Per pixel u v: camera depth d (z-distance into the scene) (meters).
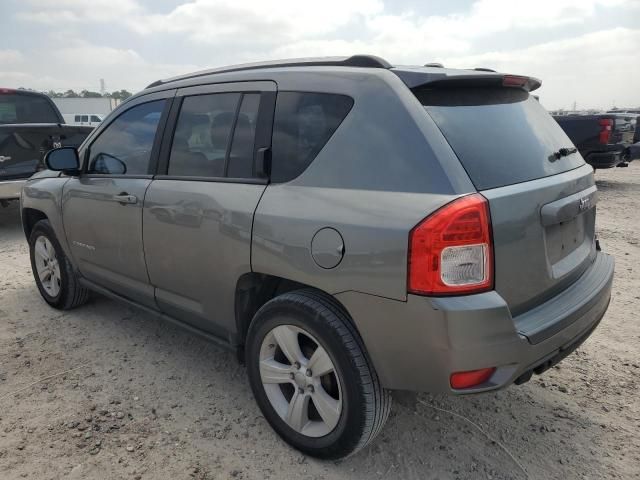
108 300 4.85
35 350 3.86
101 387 3.35
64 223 4.16
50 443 2.79
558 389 3.35
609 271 3.00
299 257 2.45
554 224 2.53
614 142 11.60
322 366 2.50
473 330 2.08
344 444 2.48
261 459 2.68
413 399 3.22
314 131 2.59
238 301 2.90
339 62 2.70
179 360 3.71
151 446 2.77
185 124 3.26
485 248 2.11
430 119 2.28
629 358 3.74
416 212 2.12
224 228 2.79
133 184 3.46
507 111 2.67
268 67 3.00
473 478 2.55
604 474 2.58
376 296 2.21
